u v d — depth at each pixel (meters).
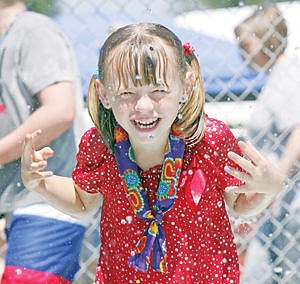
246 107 10.76
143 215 6.93
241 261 10.31
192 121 6.98
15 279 8.42
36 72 8.41
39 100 8.48
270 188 6.76
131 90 6.62
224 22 11.70
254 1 11.06
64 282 8.68
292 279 10.41
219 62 11.11
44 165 6.84
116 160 7.09
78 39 10.63
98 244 9.84
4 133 8.52
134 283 7.12
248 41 10.75
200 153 7.09
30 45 8.41
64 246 8.59
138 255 6.93
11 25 8.49
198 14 11.83
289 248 10.33
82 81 10.34
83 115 8.88
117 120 6.79
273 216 10.24
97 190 7.25
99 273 7.32
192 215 7.03
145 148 6.90
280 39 10.60
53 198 7.35
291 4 11.21
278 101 10.07
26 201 8.54
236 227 10.26
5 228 8.64
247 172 6.90
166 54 6.67
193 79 7.00
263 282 10.38
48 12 10.45
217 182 7.14
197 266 7.09
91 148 7.18
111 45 6.75
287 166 9.89
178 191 7.00
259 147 10.12
